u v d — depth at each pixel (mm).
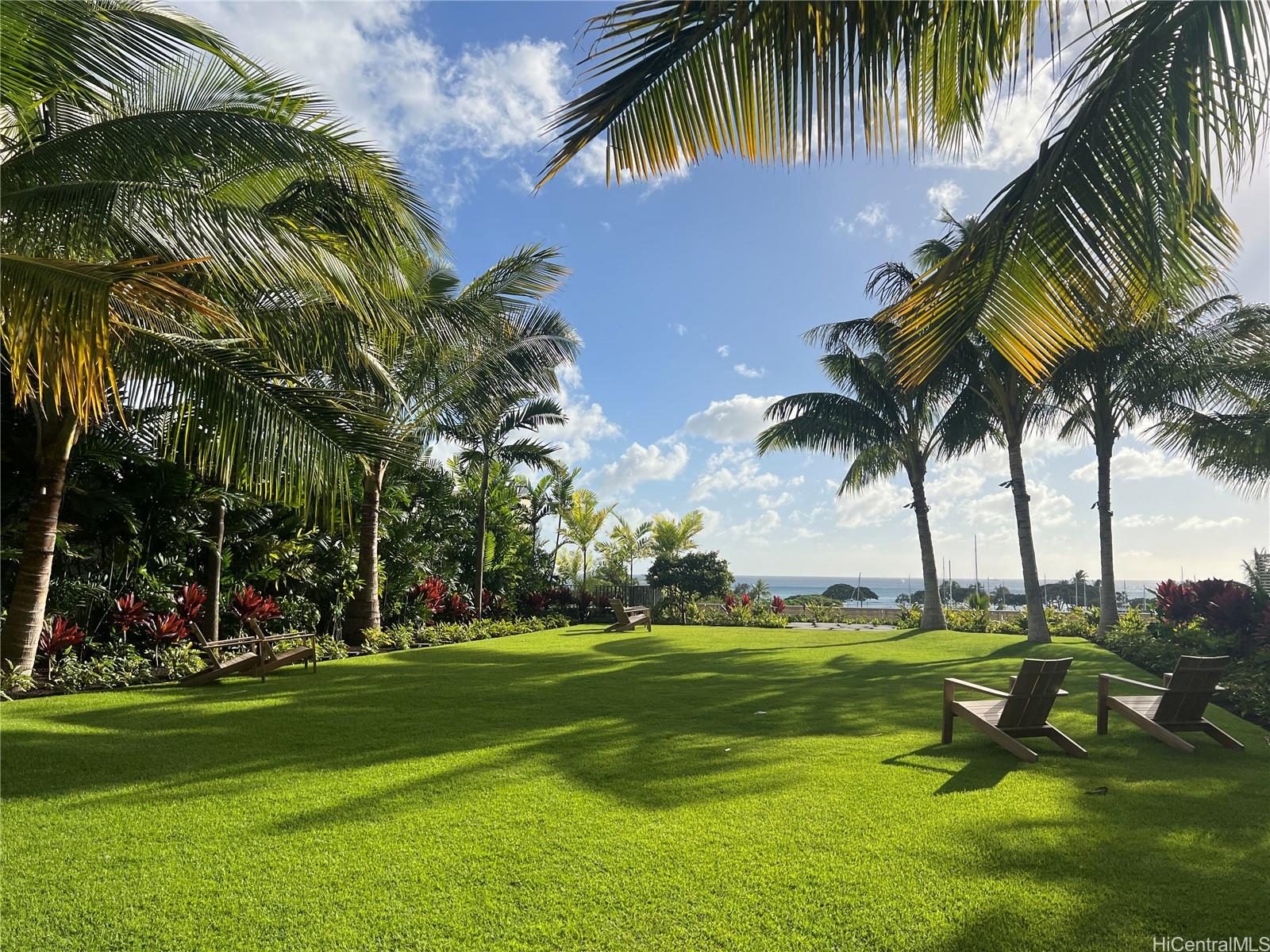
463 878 3436
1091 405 16984
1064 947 2822
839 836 3955
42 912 3105
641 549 29734
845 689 9500
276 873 3492
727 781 5035
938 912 3102
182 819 4230
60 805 4445
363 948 2840
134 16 5398
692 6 2947
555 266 15641
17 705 7590
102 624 10859
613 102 3184
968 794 4727
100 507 9852
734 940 2889
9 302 4273
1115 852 3723
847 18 3078
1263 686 8297
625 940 2893
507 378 16328
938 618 20188
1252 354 13422
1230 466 13789
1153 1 3205
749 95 3252
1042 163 3488
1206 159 3252
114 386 5047
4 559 9547
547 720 7266
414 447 7012
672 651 14453
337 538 15398
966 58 3236
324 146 6629
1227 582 14016
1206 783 4996
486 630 18141
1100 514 16938
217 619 11523
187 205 5496
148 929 2967
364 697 8562
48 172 5750
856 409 19297
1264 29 3070
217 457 6328
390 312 7418
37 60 4957
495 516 22734
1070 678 10438
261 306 8180
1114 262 3473
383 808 4453
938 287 3635
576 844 3850
